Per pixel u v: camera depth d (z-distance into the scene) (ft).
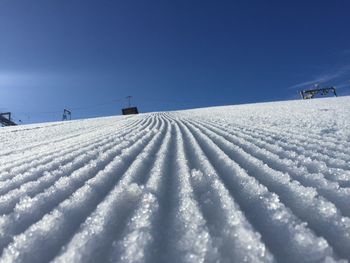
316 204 7.29
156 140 21.66
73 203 8.04
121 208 7.61
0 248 5.90
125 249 5.51
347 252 5.32
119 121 53.72
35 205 8.23
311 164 11.67
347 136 18.65
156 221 6.75
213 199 7.99
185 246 5.57
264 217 6.73
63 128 47.16
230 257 5.13
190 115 59.62
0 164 15.71
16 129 58.39
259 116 40.34
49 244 5.87
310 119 31.09
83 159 14.79
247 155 13.85
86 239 5.91
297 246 5.44
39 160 15.89
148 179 10.41
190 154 15.51
